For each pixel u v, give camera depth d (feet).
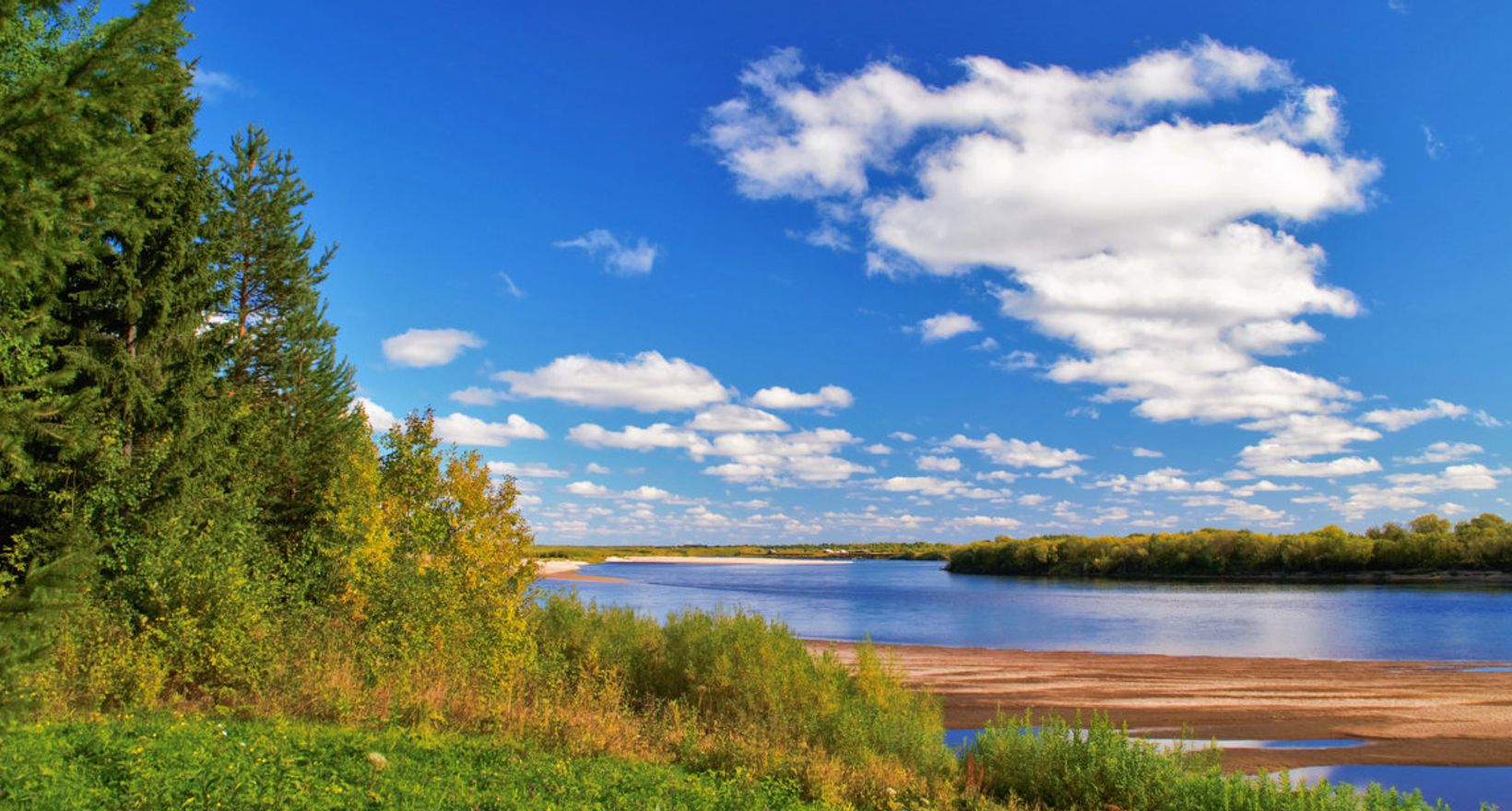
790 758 40.78
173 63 22.77
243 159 91.81
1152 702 81.82
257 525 68.90
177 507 57.41
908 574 559.38
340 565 58.54
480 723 42.29
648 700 55.11
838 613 212.23
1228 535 407.64
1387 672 103.86
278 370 94.73
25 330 35.88
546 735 40.81
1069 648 133.80
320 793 24.61
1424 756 62.54
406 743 34.76
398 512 55.67
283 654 46.73
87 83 21.06
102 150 21.72
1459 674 102.17
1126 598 275.18
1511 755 62.75
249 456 74.33
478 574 53.88
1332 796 38.22
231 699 42.42
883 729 49.32
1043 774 42.34
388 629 52.16
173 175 61.62
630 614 69.87
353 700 41.39
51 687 35.47
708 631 61.57
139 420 63.21
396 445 57.52
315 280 97.91
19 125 19.63
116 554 50.42
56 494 50.78
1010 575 508.94
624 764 36.76
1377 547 362.33
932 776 43.34
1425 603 239.91
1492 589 302.25
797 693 54.85
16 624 23.56
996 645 137.90
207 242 69.26
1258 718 75.05
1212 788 38.75
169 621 43.29
